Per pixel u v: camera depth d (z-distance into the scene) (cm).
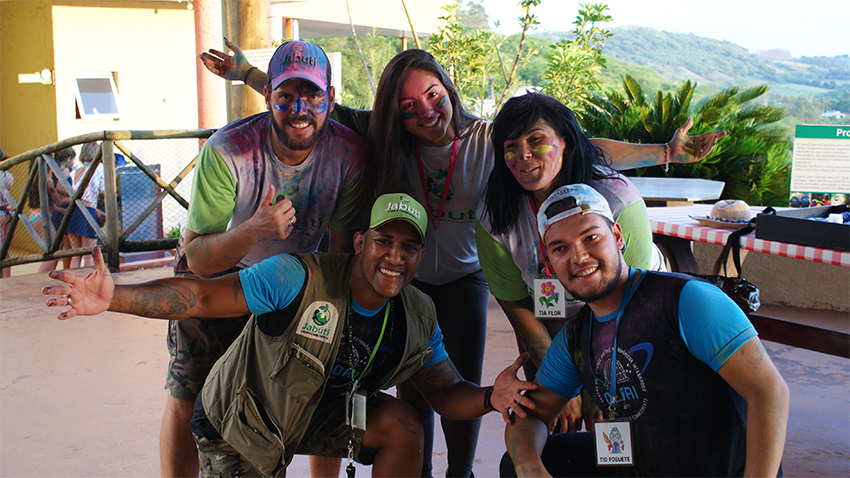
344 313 201
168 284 194
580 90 617
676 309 173
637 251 222
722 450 178
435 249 264
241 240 219
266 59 454
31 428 309
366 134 269
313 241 259
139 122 870
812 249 274
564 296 230
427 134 245
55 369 386
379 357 213
